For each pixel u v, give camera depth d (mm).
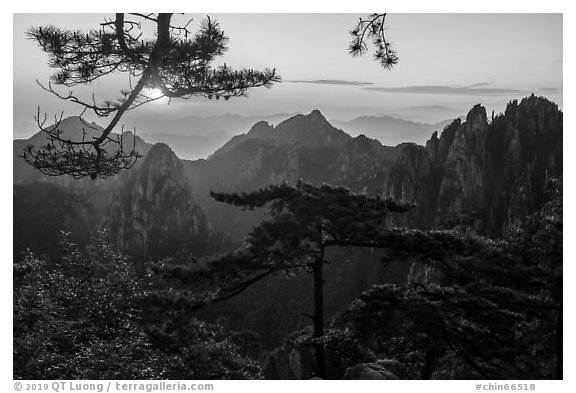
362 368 13672
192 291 16984
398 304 15109
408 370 16844
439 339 14141
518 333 16672
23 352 11391
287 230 15750
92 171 11211
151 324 15688
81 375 11383
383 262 16734
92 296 19047
